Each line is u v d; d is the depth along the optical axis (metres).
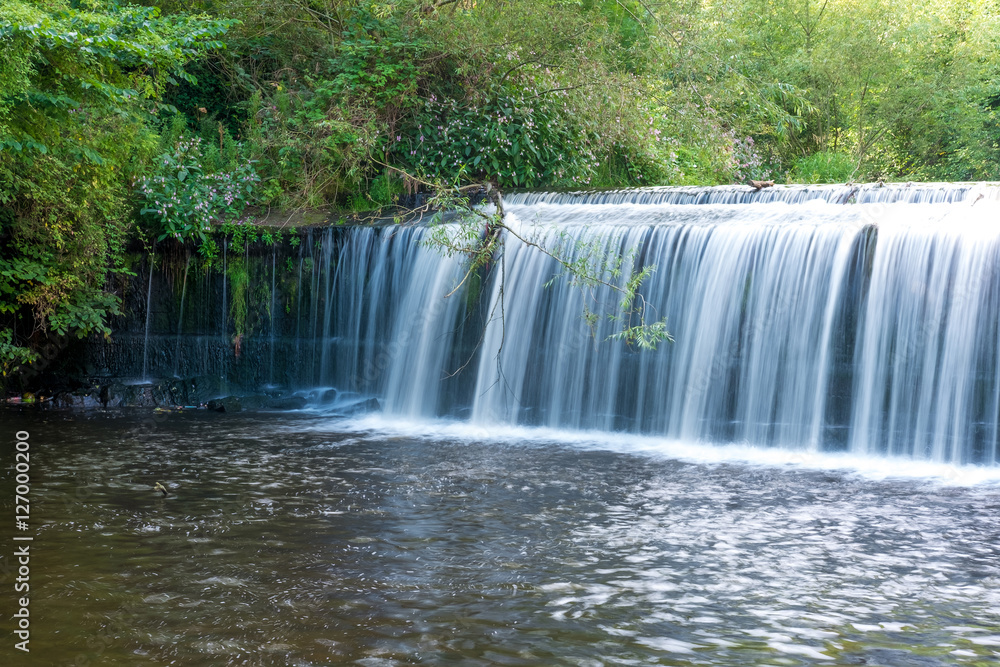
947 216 8.84
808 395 8.95
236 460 8.01
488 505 6.50
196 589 4.69
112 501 6.45
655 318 9.87
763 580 4.92
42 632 4.10
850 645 4.05
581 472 7.72
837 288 8.86
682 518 6.20
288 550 5.37
